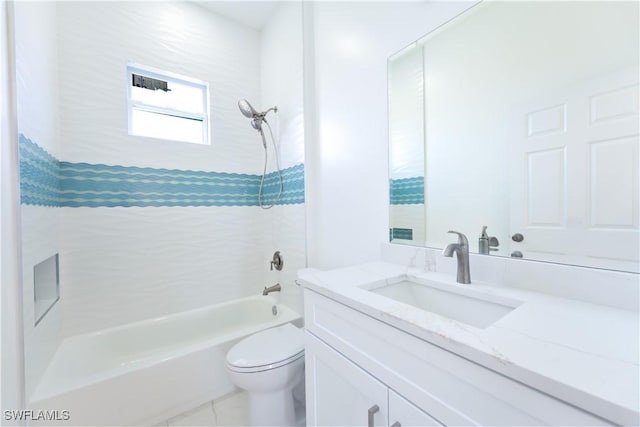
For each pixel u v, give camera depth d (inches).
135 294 75.1
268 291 85.2
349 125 61.7
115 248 72.5
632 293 26.5
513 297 31.1
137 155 75.7
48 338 54.8
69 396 45.9
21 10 44.0
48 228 56.6
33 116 48.5
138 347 72.3
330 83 67.1
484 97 39.2
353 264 61.4
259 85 98.3
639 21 26.9
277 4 86.0
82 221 68.2
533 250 34.4
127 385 51.3
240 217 93.8
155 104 81.7
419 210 48.5
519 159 35.7
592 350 19.2
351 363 32.4
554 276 31.6
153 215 77.9
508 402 18.5
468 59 40.9
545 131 33.3
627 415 13.3
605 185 28.9
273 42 90.3
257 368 47.1
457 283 37.4
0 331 36.7
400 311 27.1
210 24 88.5
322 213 71.4
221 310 86.3
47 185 56.2
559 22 32.1
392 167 52.6
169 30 81.1
